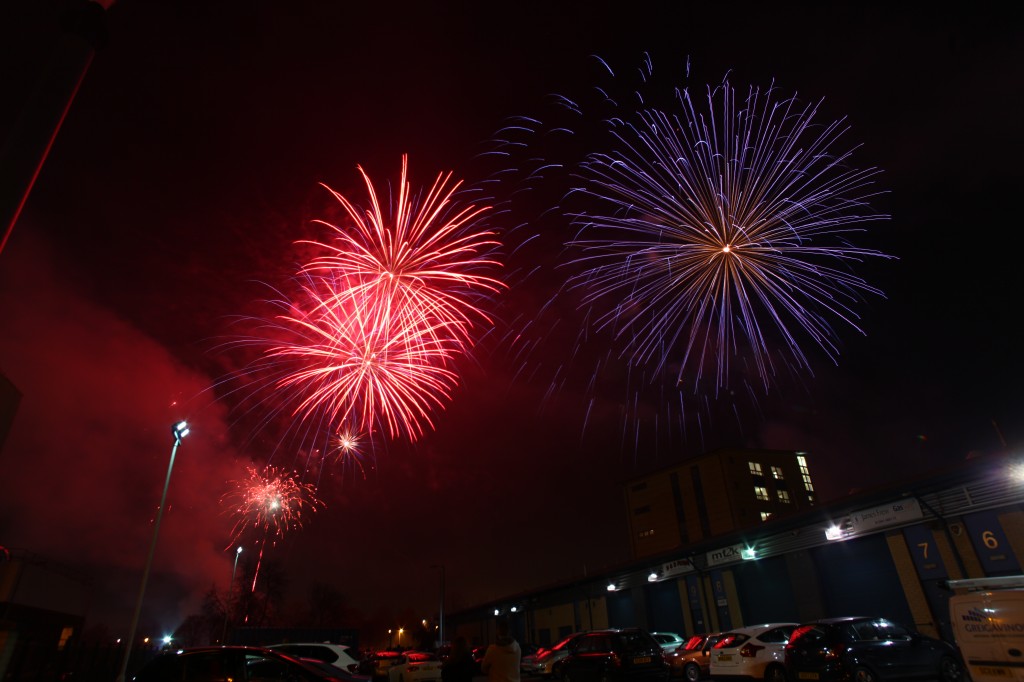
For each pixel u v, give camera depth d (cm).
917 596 1959
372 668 2734
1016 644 873
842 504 2223
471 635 6291
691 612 2956
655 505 5988
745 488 5566
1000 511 1794
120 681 1723
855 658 1257
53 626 2664
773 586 2548
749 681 1561
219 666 907
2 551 2052
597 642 1603
